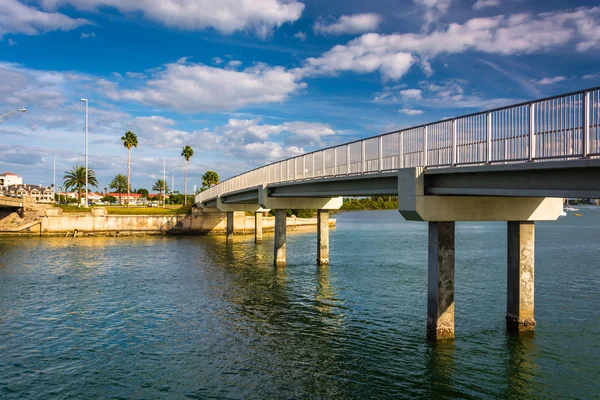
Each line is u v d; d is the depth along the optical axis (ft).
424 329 73.05
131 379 54.95
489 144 55.16
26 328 75.72
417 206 62.64
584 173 44.52
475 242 224.12
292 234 287.48
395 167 75.72
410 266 139.74
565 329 72.02
